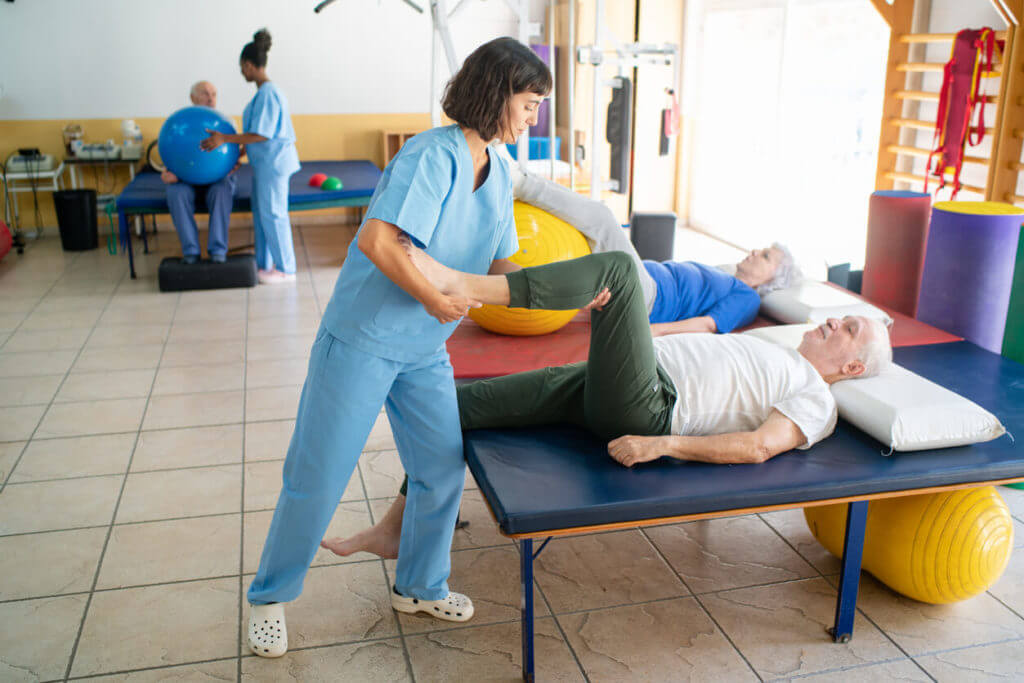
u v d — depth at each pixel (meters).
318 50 7.25
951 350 2.96
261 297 5.34
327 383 1.84
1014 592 2.39
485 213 1.85
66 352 4.31
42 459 3.14
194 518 2.75
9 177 6.72
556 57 6.91
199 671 2.06
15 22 6.61
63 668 2.06
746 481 1.98
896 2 4.46
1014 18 3.60
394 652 2.14
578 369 2.29
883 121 4.68
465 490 2.96
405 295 1.79
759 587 2.41
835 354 2.32
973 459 2.12
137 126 6.91
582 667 2.08
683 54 6.95
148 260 6.29
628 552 2.59
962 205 3.29
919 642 2.18
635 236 4.46
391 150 7.58
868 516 2.31
